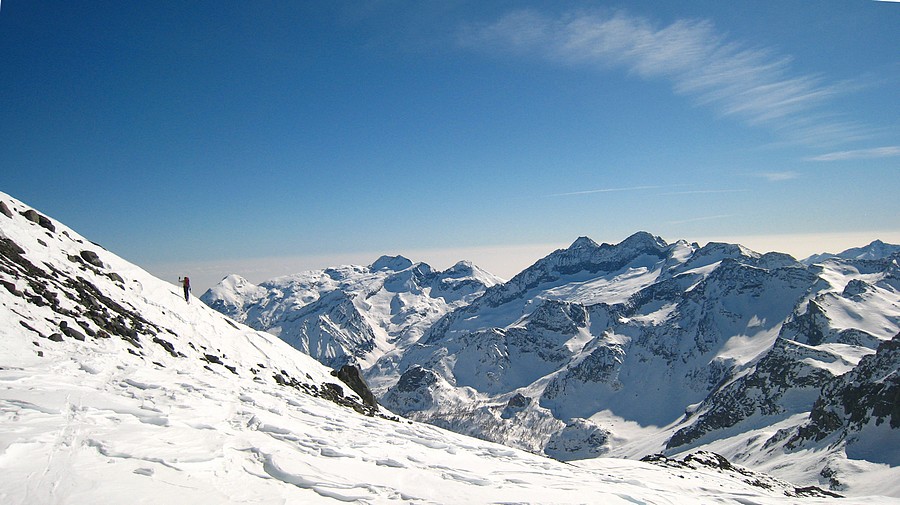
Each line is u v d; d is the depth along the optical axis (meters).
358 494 13.12
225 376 27.55
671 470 43.88
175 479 11.45
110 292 31.05
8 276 23.25
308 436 17.25
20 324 20.50
